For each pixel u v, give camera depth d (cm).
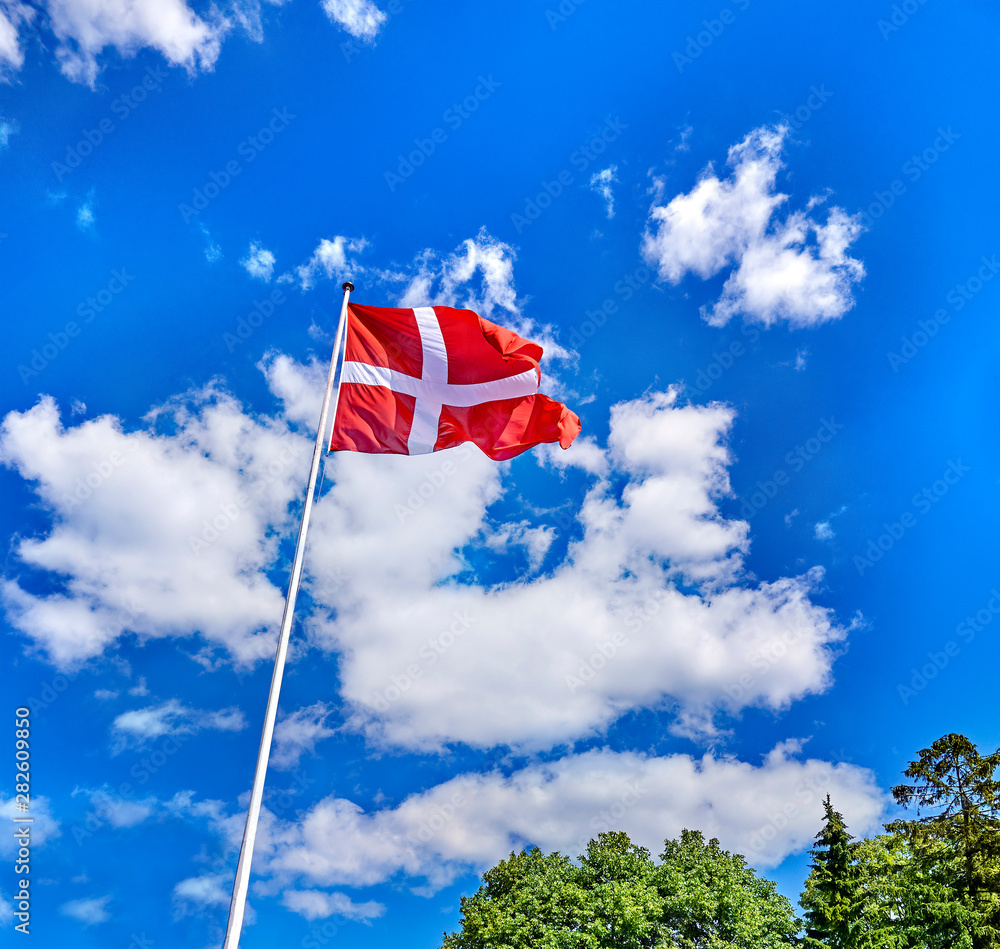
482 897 4716
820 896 3538
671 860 4497
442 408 1453
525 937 3722
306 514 1206
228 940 845
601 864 4294
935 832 3925
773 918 3588
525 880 4638
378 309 1466
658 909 3466
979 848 3703
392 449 1398
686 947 3431
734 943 3359
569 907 3741
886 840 3797
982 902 3384
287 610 1113
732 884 3781
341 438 1365
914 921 3422
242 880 892
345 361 1409
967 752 4059
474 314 1477
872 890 3472
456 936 3934
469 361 1473
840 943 3384
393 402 1421
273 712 1025
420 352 1461
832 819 3725
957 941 3222
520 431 1497
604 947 3338
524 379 1489
